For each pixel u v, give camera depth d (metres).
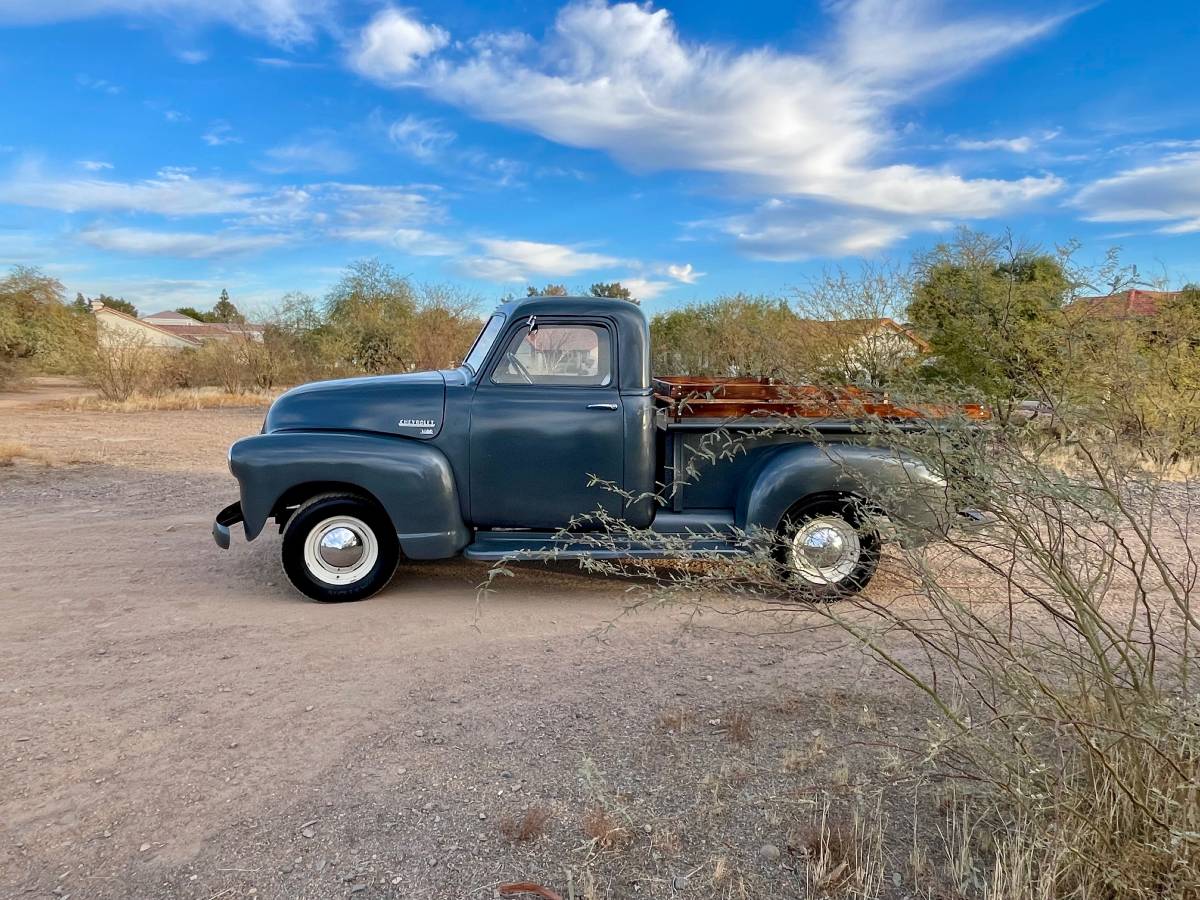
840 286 11.80
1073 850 2.12
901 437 2.56
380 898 2.24
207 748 3.06
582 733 3.17
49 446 11.65
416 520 4.71
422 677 3.74
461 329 20.98
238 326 22.98
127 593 5.00
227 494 8.34
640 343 4.82
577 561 5.79
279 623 4.46
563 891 2.25
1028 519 2.33
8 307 24.84
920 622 4.34
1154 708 2.15
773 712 3.34
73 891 2.27
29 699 3.47
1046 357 2.59
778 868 2.35
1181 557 5.52
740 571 3.24
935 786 2.71
